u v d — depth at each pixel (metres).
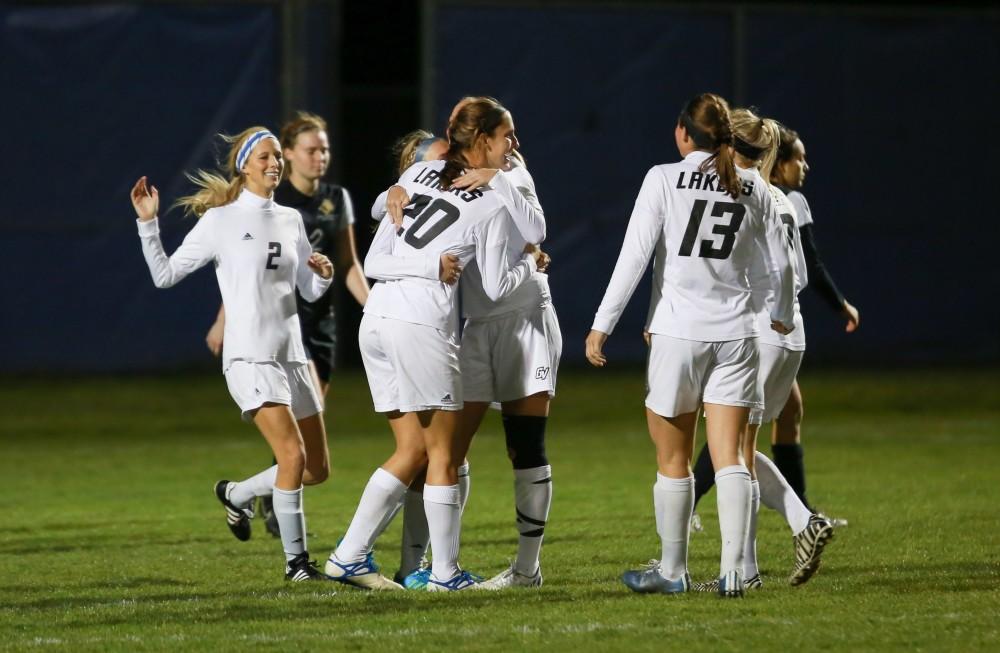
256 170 22.77
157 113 70.38
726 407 20.06
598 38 73.12
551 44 72.75
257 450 44.22
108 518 30.83
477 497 33.12
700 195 19.88
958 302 76.62
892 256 75.88
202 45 70.50
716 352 19.89
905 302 76.06
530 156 72.81
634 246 19.97
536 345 21.55
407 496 22.42
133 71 70.12
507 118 21.17
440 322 20.67
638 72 73.56
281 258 22.77
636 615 19.11
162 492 35.16
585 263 73.44
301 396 23.42
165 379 68.50
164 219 70.38
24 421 53.09
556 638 17.78
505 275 20.67
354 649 17.41
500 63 72.50
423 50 71.88
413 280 20.78
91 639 18.22
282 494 22.64
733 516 20.06
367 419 52.66
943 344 76.56
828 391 62.31
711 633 17.94
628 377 69.50
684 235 19.88
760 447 43.31
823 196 75.06
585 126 73.19
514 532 27.94
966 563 23.33
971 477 35.53
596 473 37.56
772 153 21.95
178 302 70.50
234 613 19.78
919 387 63.91
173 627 18.92
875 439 45.06
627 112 73.50
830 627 18.25
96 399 60.41
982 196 76.69
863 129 75.50
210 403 58.69
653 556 24.88
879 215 75.62
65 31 69.44
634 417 53.41
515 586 21.59
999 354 77.00
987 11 76.31
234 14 70.69
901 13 75.38
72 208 69.88
